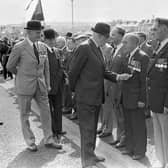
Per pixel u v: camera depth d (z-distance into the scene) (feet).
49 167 12.79
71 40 18.95
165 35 11.03
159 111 11.26
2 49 39.88
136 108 12.91
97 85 12.10
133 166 12.71
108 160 13.32
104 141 15.96
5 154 14.28
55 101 16.28
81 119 12.46
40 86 14.55
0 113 22.02
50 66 15.56
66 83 18.78
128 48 12.91
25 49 14.08
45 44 15.38
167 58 10.85
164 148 11.79
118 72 13.73
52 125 16.46
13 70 14.40
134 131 13.32
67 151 14.58
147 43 18.49
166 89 11.02
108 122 16.55
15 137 16.63
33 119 20.39
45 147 15.14
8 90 31.91
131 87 12.86
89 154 12.50
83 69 12.13
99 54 12.28
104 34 12.07
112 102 15.33
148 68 11.67
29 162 13.30
